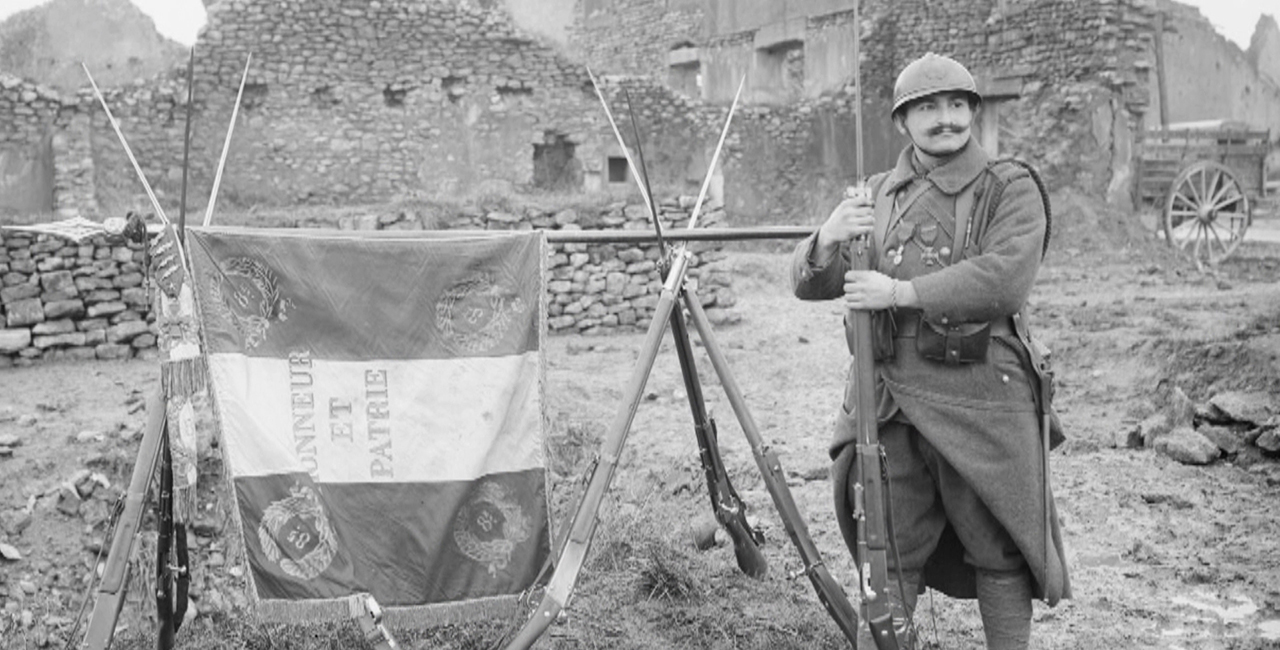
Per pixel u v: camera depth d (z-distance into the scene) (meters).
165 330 3.38
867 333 3.30
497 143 20.05
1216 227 18.92
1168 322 10.68
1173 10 24.11
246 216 12.82
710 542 5.14
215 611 4.73
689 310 3.79
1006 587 3.41
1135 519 5.57
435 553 3.49
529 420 3.63
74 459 6.39
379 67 19.33
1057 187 20.05
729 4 25.97
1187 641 4.15
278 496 3.38
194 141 18.27
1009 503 3.30
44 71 24.25
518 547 3.59
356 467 3.47
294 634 4.19
